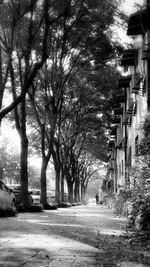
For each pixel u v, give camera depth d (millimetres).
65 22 20375
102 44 21516
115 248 7266
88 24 19938
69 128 36344
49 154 27719
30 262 5801
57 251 6852
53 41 22094
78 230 10656
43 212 22438
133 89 17094
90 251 6879
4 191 17438
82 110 33312
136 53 19609
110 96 29328
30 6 14875
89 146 48156
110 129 35281
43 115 29297
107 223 13523
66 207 35469
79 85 28844
